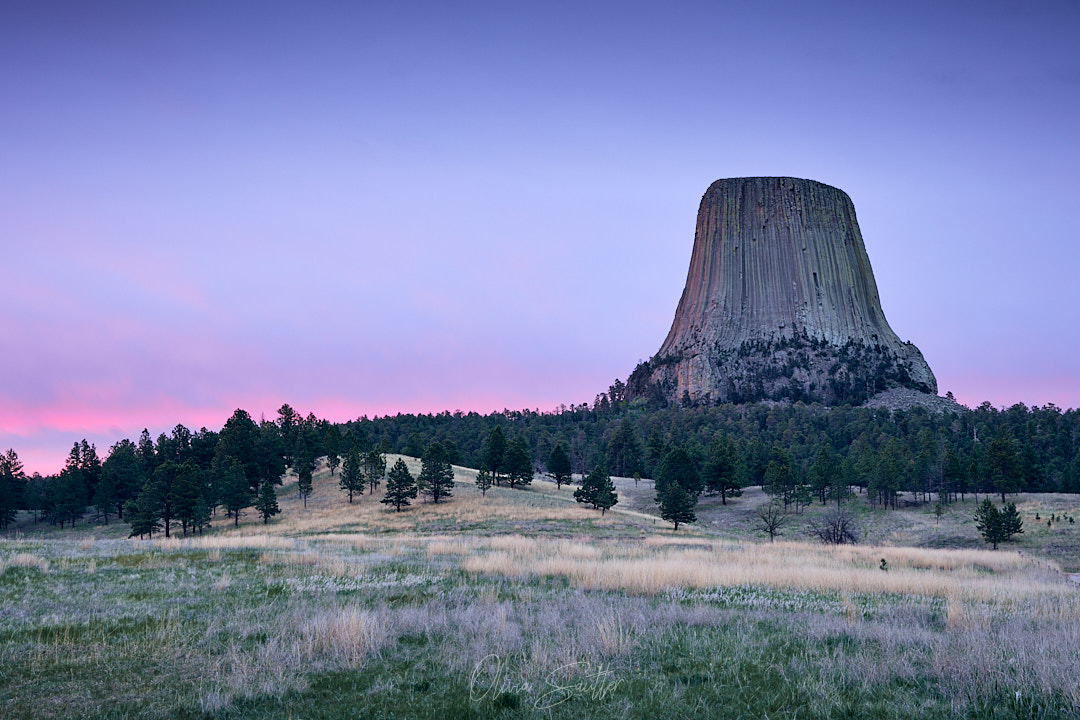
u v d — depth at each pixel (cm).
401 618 1272
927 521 8544
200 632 1205
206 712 784
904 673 930
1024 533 7200
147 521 7425
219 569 2155
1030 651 1001
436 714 780
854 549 4288
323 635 1112
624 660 1016
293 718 770
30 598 1584
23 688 877
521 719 762
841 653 1012
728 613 1430
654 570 2109
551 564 2306
